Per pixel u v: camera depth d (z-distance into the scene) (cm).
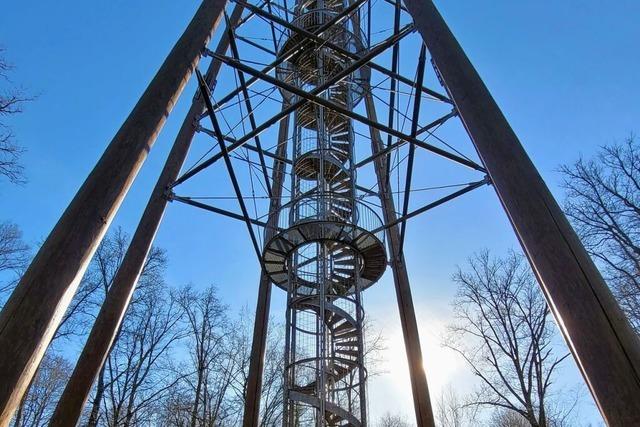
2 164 1285
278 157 1648
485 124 709
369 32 1577
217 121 1092
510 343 2214
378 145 1681
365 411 1160
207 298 2775
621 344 498
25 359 461
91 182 609
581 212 2367
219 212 1292
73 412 970
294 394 1170
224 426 2558
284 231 1232
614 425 465
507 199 642
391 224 1338
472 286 2386
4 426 427
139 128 689
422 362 1342
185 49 836
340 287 1346
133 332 2473
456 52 798
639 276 2114
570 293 540
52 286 508
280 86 961
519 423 3212
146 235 1159
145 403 2306
